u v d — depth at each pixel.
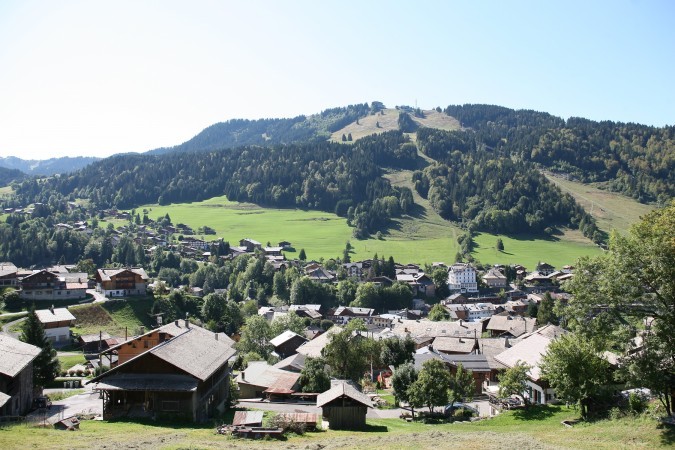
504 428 51.59
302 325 141.62
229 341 79.50
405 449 39.41
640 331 45.41
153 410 52.22
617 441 40.72
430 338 118.00
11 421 49.06
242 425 48.12
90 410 58.19
